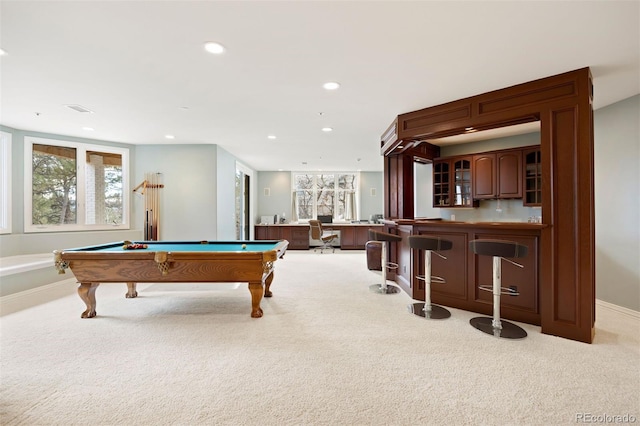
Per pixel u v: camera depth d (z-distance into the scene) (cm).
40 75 266
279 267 578
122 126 431
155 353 226
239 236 757
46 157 471
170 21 188
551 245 258
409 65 248
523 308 288
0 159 429
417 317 302
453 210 570
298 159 711
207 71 259
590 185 243
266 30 199
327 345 239
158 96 316
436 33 202
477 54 229
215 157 548
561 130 256
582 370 202
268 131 462
